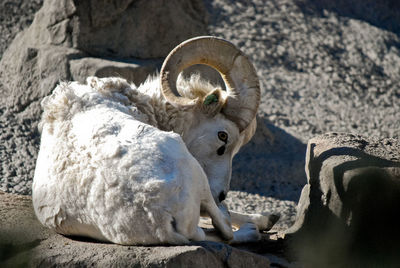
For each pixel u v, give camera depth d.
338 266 13.88
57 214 12.55
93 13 30.00
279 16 58.97
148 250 10.88
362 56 55.19
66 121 13.16
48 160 13.00
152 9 31.56
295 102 44.94
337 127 41.47
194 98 16.67
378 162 14.06
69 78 28.91
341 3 64.38
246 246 15.32
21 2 42.25
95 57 30.14
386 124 43.00
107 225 11.68
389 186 13.24
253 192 29.33
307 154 16.52
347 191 13.48
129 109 14.38
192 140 16.20
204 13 34.81
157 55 31.92
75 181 12.10
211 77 31.50
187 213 11.56
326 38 57.06
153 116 15.39
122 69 28.48
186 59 15.39
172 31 32.44
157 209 11.20
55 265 10.67
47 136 13.58
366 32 59.38
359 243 13.46
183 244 11.34
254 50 52.09
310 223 15.15
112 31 30.67
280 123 40.44
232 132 16.22
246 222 16.23
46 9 32.31
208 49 15.50
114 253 10.84
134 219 11.33
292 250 14.83
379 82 51.19
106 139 12.05
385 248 13.16
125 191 11.38
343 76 51.03
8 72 32.72
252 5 60.03
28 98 30.25
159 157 11.63
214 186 16.02
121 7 30.47
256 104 16.06
